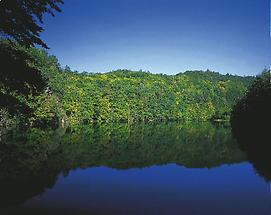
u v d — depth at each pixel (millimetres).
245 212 17453
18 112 16781
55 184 22547
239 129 83625
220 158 35406
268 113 65688
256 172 27859
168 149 42906
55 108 84312
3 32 15023
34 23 15688
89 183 23266
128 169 28891
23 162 29219
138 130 82625
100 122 121938
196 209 17922
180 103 163375
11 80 15453
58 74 105250
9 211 16766
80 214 16781
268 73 77312
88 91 117312
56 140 47562
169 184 23656
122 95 134000
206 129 87312
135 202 19062
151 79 181375
